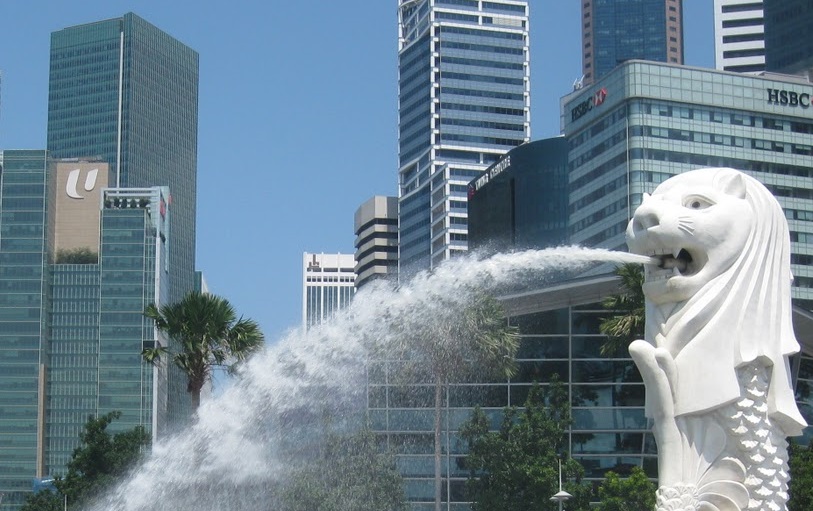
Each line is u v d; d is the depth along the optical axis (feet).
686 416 70.08
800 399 217.36
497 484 183.01
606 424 212.02
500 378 207.21
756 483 69.51
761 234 71.56
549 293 207.62
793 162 515.09
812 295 512.22
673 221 70.54
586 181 531.09
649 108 498.28
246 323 189.78
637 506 171.32
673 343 70.69
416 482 199.41
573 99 545.03
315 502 158.81
